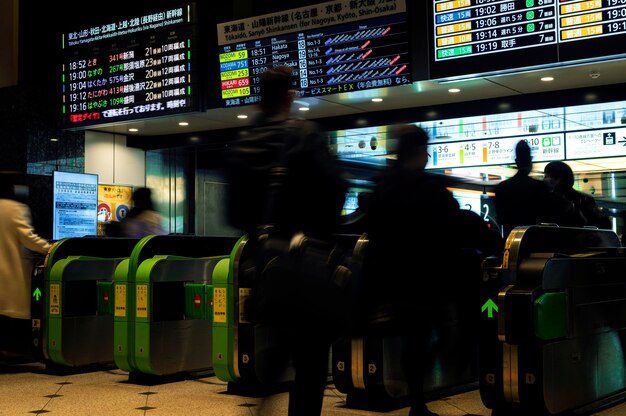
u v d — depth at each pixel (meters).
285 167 2.88
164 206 12.34
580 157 9.43
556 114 9.06
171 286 6.38
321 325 2.80
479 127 9.87
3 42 11.82
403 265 3.96
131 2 11.74
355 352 5.07
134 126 11.34
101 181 11.92
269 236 2.86
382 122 9.90
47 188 11.26
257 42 9.02
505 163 9.88
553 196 5.51
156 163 12.41
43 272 6.84
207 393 5.79
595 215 6.29
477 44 7.60
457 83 8.23
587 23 7.05
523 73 7.73
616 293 5.34
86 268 6.96
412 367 4.21
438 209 3.96
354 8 8.31
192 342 6.61
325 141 2.97
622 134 9.14
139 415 4.86
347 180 2.98
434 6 7.82
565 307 4.55
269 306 2.79
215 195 12.11
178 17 9.81
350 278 2.88
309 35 8.66
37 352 6.85
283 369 2.98
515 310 4.25
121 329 6.32
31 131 11.20
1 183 6.68
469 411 4.95
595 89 8.49
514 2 7.40
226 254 7.43
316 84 8.66
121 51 10.31
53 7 11.67
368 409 5.11
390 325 3.97
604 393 5.13
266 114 3.06
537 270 4.30
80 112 10.71
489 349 4.62
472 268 5.50
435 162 10.39
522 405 4.46
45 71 11.47
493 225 8.87
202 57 9.75
